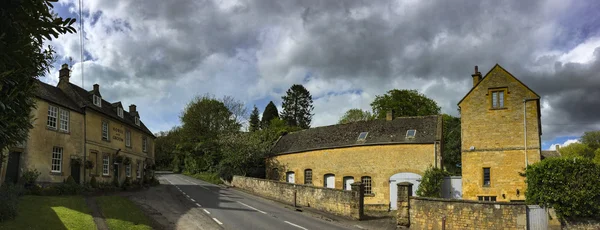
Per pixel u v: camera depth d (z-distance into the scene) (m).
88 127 28.84
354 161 36.97
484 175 29.67
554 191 16.84
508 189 28.69
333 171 38.12
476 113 30.47
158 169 86.06
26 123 8.59
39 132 23.58
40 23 6.79
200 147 63.66
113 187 29.89
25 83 7.89
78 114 27.78
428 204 19.31
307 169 40.88
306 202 26.70
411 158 34.44
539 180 17.48
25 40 6.83
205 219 19.14
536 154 28.34
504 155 29.23
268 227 17.75
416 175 33.97
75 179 27.05
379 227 19.84
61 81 29.64
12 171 21.56
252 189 36.50
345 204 22.88
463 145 30.50
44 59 9.08
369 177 36.22
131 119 39.69
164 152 87.31
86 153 28.27
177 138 85.69
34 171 22.73
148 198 26.64
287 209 24.92
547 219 17.11
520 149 28.88
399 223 20.12
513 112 29.48
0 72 6.75
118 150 33.94
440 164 33.50
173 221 18.11
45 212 15.47
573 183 16.64
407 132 36.22
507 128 29.47
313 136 43.41
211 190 36.50
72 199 20.47
